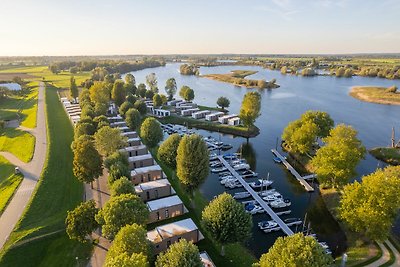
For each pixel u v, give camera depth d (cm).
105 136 9331
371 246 5956
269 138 14175
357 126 15825
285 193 8794
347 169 7512
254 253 6141
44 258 5425
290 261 3797
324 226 7156
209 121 16562
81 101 17225
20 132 12606
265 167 10744
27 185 7856
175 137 8556
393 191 5531
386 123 16412
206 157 7219
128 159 9150
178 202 7100
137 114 13312
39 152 10256
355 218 5794
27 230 6006
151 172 8788
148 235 5784
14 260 5219
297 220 7281
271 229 6894
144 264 3878
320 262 3816
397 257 5562
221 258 5716
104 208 5494
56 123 14088
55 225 6212
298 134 10112
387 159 11069
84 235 5500
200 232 6462
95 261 5378
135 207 5434
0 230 5988
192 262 4169
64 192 7731
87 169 7550
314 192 8794
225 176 9631
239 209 5494
